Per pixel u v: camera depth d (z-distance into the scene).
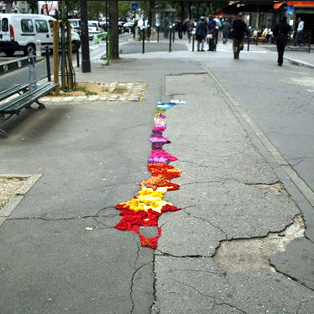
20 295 3.13
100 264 3.48
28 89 9.27
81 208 4.45
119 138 6.89
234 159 5.93
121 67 16.48
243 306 3.01
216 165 5.68
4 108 6.82
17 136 6.98
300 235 3.96
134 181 5.13
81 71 15.24
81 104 9.46
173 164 5.71
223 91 11.10
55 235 3.93
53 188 4.96
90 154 6.13
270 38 32.59
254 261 3.55
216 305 3.01
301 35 29.50
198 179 5.20
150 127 7.54
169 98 10.13
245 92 11.03
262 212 4.37
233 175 5.34
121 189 4.91
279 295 3.12
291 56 22.12
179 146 6.48
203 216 4.28
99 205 4.52
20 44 21.34
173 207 4.41
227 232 3.97
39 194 4.80
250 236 3.92
